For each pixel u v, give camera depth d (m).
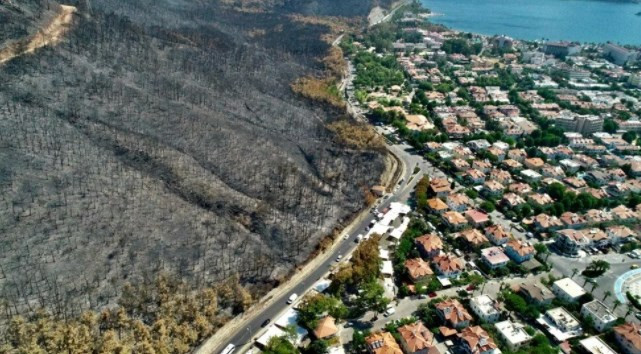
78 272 183.88
